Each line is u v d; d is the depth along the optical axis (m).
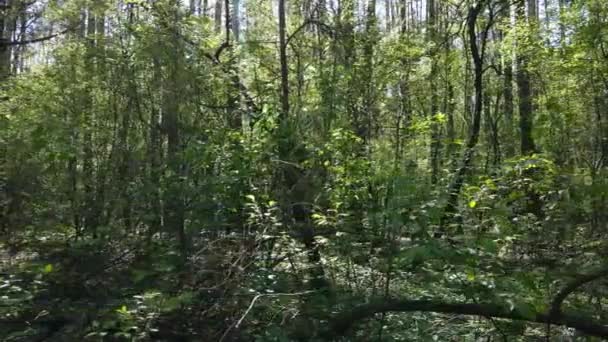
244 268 5.38
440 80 15.43
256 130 6.42
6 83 8.99
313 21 9.33
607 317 5.54
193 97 7.52
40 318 5.54
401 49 13.12
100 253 6.41
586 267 5.44
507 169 5.65
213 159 6.40
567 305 5.67
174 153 7.07
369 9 10.98
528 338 5.73
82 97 7.79
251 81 9.14
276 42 9.80
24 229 7.01
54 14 10.16
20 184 7.11
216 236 6.13
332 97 8.12
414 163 5.92
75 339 5.17
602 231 6.09
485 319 5.85
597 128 10.45
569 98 11.30
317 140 6.62
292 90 8.92
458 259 4.75
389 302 5.25
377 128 9.75
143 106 7.63
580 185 5.93
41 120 7.45
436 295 5.32
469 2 11.59
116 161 7.33
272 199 6.14
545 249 5.91
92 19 9.46
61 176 7.21
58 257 6.48
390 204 5.06
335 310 5.32
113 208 6.95
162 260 5.85
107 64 7.68
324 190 6.01
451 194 5.18
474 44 11.34
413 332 5.49
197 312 5.40
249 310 4.94
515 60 13.68
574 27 11.12
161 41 7.42
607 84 10.85
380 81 10.59
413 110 14.45
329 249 5.66
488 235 4.99
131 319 4.87
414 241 5.02
